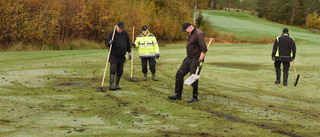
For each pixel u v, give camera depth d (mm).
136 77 9570
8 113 4934
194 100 6250
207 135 4125
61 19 24188
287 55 8625
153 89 7605
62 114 4988
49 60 13656
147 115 5074
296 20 108750
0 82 7824
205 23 48625
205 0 48031
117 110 5355
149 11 34656
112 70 7270
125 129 4289
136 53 19719
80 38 26141
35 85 7617
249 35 48156
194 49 6191
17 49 19906
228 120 4906
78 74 9711
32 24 21672
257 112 5504
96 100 6137
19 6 20797
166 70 11383
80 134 4023
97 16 27516
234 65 13109
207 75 10203
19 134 3943
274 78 9852
